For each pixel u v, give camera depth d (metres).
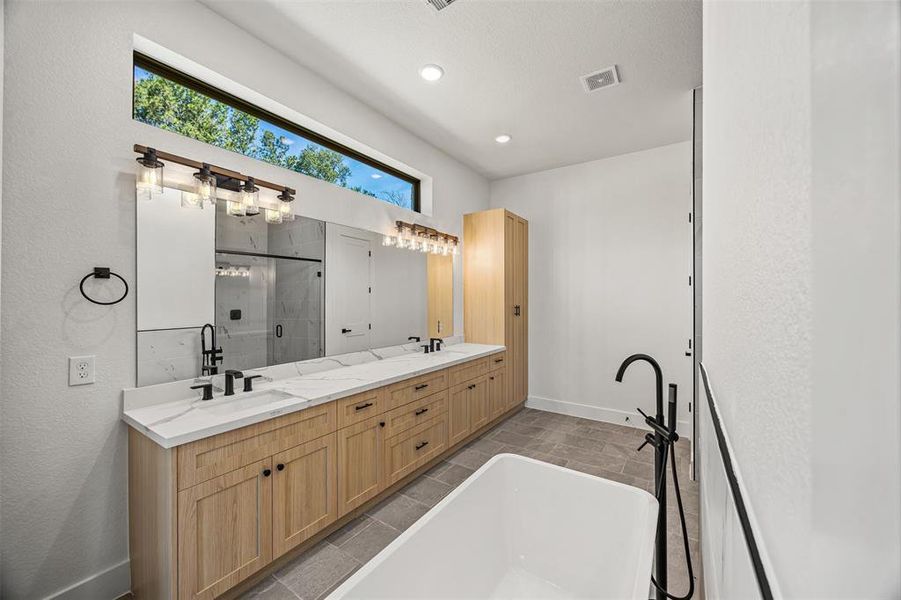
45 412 1.58
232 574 1.68
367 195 3.15
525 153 4.04
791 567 0.27
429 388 2.93
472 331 4.30
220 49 2.12
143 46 1.89
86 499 1.67
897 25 0.13
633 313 4.00
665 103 3.01
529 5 2.05
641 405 3.94
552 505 1.70
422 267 3.74
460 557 1.51
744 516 0.43
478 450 3.33
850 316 0.17
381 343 3.28
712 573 0.87
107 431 1.73
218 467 1.64
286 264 2.52
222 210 2.16
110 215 1.75
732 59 0.57
